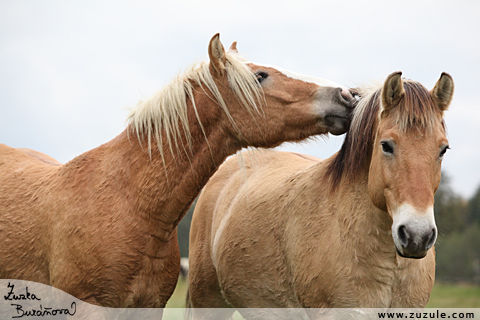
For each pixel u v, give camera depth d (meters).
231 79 4.98
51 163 6.16
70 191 4.96
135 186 4.96
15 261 5.06
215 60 4.95
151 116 5.07
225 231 6.43
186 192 5.09
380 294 4.46
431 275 4.77
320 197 5.09
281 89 5.02
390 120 4.07
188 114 5.07
